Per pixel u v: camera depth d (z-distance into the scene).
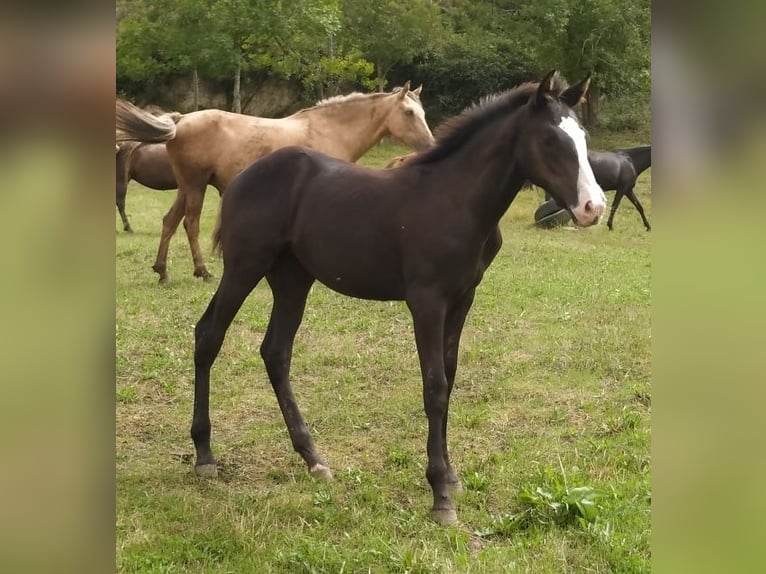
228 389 5.11
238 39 20.53
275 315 4.10
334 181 3.73
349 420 4.60
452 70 26.33
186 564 3.01
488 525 3.34
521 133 3.31
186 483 3.79
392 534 3.23
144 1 20.03
